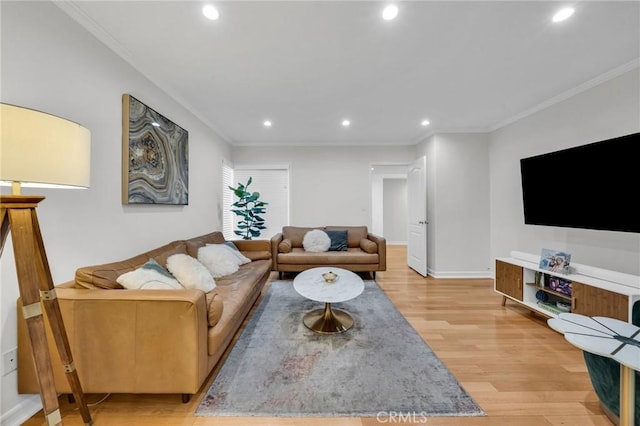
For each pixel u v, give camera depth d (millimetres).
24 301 1062
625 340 1211
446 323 2529
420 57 2182
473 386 1626
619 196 2193
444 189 4191
